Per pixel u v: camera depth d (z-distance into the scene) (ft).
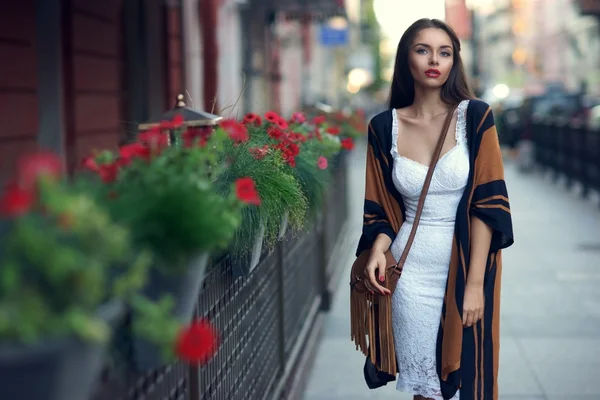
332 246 30.04
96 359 5.74
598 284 29.63
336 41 95.30
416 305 11.84
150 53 34.63
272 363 16.08
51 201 5.35
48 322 5.07
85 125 26.30
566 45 190.60
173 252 7.06
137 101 33.35
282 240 16.07
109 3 29.50
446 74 11.99
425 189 11.74
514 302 27.07
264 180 12.44
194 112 14.02
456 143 11.75
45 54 23.12
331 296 26.48
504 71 277.44
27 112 21.97
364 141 112.78
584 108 94.79
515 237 40.14
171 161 8.14
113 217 6.78
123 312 6.66
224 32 51.80
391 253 12.19
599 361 20.86
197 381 9.85
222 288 11.39
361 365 21.03
